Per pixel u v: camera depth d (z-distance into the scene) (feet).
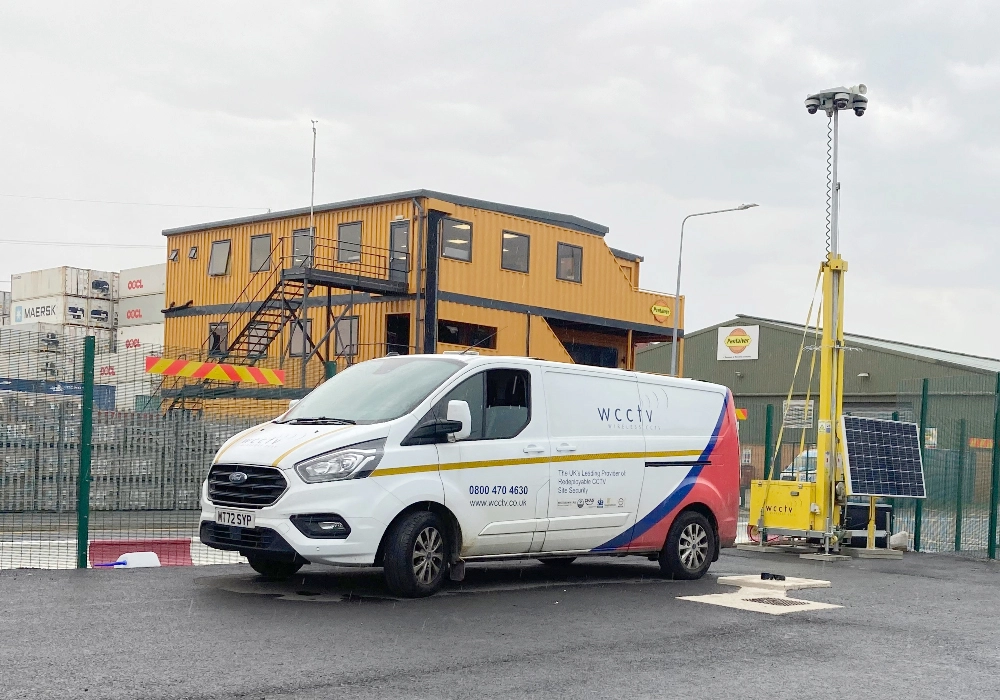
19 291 190.90
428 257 111.24
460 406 29.53
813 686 19.76
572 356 136.15
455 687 18.70
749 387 171.22
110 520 35.94
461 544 29.91
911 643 24.54
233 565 35.63
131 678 18.48
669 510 35.68
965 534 52.90
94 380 35.27
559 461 32.55
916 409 56.24
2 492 33.83
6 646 20.75
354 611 26.07
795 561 46.29
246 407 40.22
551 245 124.36
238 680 18.60
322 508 27.30
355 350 115.75
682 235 119.03
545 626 25.04
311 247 116.06
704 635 24.56
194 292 132.26
